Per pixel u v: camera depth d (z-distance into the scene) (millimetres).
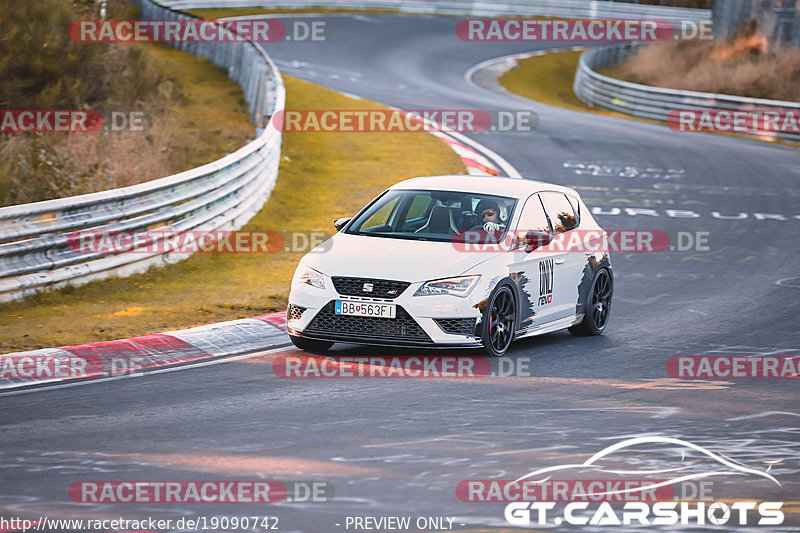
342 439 25016
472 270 33750
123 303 42250
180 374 31641
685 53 159250
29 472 22234
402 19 194250
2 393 29125
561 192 40344
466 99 121688
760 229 65812
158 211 50438
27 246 42125
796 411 29172
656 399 29984
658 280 51812
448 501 20891
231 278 48219
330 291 33500
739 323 42625
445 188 38000
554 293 37500
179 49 129375
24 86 72562
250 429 25734
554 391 30516
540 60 174875
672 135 106062
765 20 152250
